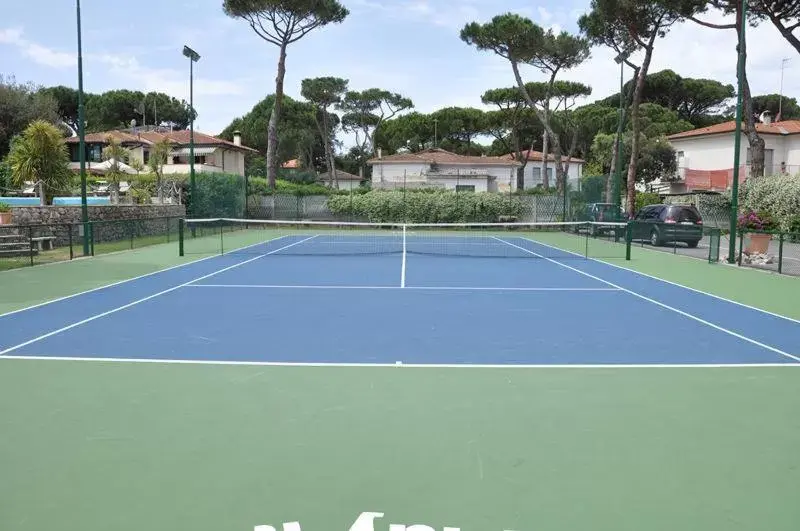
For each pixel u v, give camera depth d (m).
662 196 40.69
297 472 4.16
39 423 5.06
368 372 6.67
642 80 31.28
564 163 62.00
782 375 6.62
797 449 4.60
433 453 4.48
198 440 4.71
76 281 14.01
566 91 53.09
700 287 13.59
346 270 16.44
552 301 11.56
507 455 4.46
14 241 19.17
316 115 71.81
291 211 37.91
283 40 38.12
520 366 6.95
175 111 76.94
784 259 18.42
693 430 4.97
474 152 79.50
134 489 3.91
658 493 3.90
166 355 7.38
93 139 47.47
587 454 4.48
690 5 27.23
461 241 28.33
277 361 7.11
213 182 33.00
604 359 7.28
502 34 36.94
